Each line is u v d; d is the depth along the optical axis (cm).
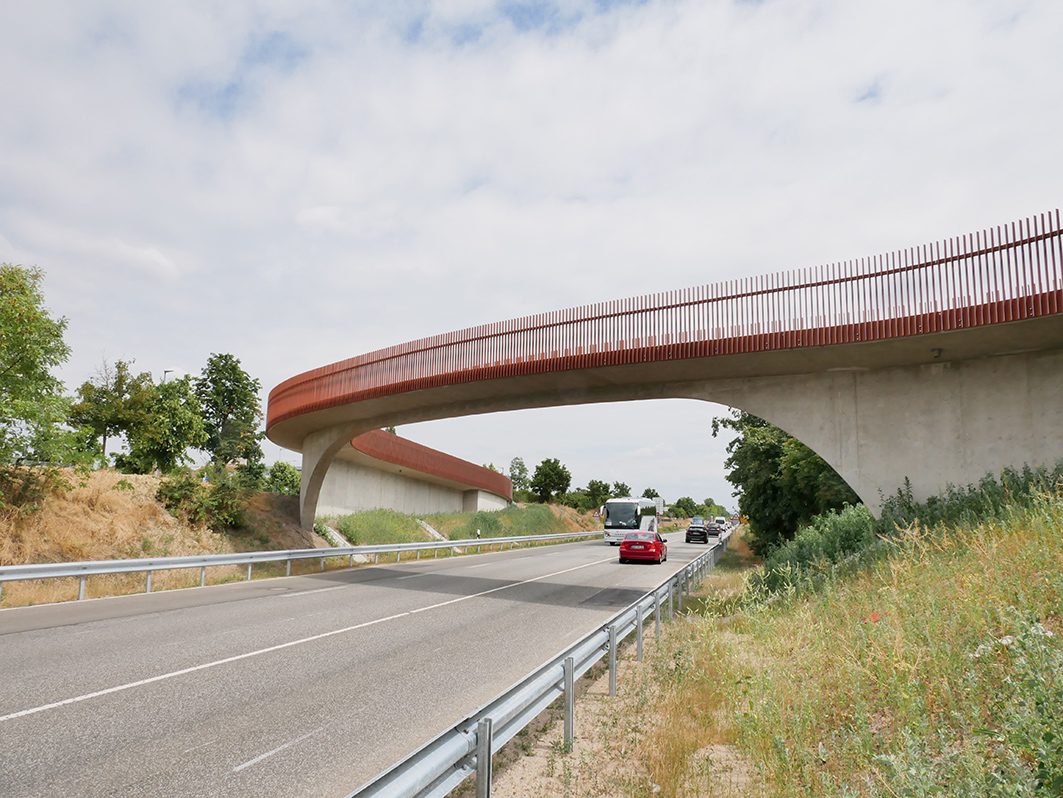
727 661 782
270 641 1015
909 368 1470
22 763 516
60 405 2023
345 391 2425
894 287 1298
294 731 613
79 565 1442
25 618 1175
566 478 9362
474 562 2944
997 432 1343
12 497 1983
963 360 1404
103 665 829
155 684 753
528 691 529
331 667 864
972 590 716
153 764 526
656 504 5312
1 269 1930
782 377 1625
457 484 5800
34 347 1916
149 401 3200
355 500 4238
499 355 1908
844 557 1409
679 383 1777
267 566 2397
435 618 1292
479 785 417
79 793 467
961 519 1148
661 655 935
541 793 499
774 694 593
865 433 1497
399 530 4112
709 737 603
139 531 2325
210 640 1006
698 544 5866
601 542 5438
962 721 452
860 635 709
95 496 2316
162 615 1231
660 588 1185
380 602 1503
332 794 480
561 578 2214
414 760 361
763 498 3100
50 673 782
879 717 568
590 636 729
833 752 495
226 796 471
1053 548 778
